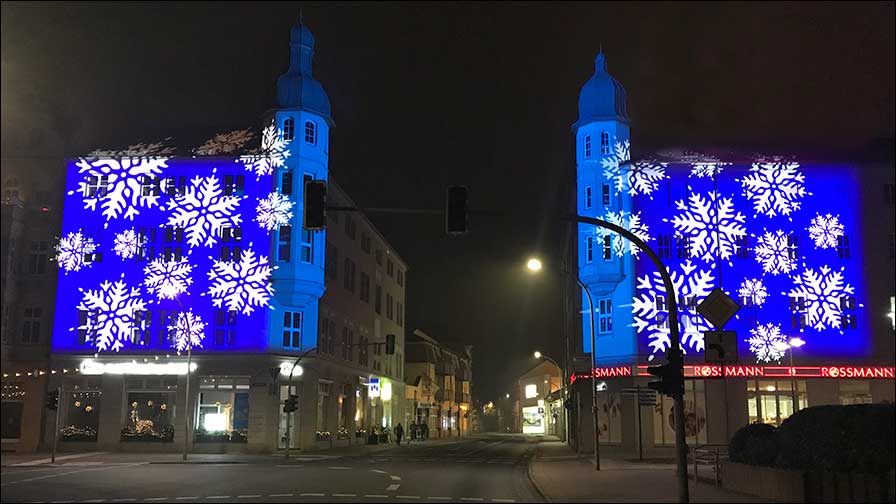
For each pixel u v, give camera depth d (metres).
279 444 43.12
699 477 23.50
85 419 42.81
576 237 46.62
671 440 40.31
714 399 40.31
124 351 42.44
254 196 43.50
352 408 55.06
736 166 42.69
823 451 16.75
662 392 16.30
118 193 43.75
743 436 20.16
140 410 42.78
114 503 18.14
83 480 24.55
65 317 42.88
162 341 42.44
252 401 41.84
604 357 42.06
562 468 29.78
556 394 77.31
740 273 41.56
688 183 42.53
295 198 43.50
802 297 41.50
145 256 43.19
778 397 40.59
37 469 30.12
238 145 44.31
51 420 42.28
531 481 24.47
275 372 42.06
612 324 42.06
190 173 43.88
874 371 40.62
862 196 42.69
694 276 41.44
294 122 44.44
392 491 21.50
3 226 43.12
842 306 41.53
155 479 25.02
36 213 44.44
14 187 44.56
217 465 32.97
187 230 43.28
